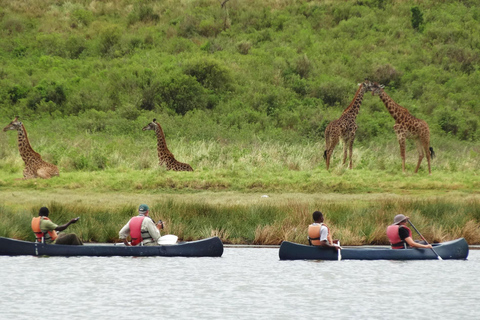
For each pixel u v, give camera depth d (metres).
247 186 80.62
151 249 50.28
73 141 106.56
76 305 35.41
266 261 49.25
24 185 79.00
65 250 49.66
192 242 50.72
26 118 129.88
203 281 41.72
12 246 49.66
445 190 80.38
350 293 38.72
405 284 41.25
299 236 58.12
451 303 36.31
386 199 70.56
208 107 139.00
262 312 34.25
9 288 39.25
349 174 85.81
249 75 154.12
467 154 113.06
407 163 96.62
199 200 71.06
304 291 39.19
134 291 38.81
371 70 157.50
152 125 88.50
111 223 59.19
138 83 144.25
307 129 125.31
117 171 87.56
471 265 48.12
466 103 150.25
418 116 139.25
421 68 163.75
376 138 122.75
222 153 96.31
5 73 150.12
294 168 92.38
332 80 148.62
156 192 77.94
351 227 59.53
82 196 74.00
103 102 137.62
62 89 140.00
